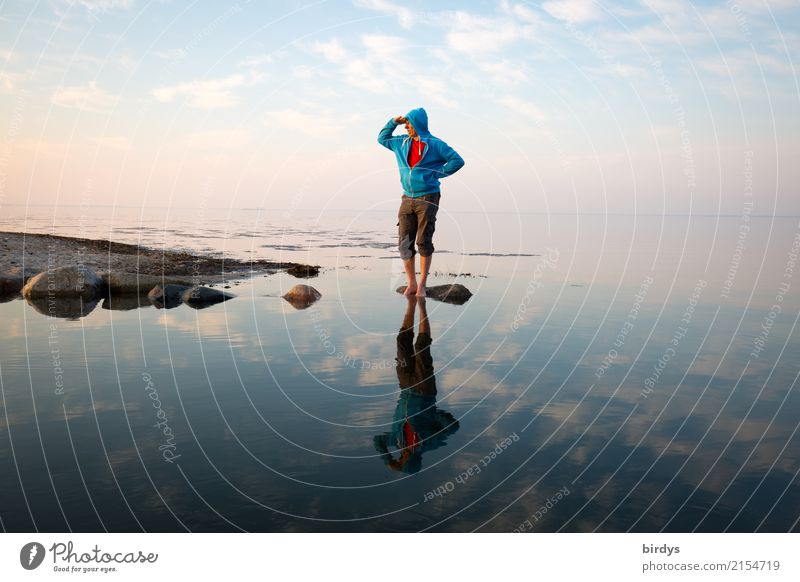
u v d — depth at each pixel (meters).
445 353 5.16
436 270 12.03
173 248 15.30
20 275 9.41
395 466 2.80
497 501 2.48
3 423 3.28
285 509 2.39
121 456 2.86
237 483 2.60
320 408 3.65
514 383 4.27
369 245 18.48
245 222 35.12
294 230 27.16
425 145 8.44
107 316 6.73
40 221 29.27
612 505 2.46
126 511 2.35
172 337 5.60
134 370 4.41
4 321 6.34
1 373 4.27
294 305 7.70
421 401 3.82
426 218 8.54
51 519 2.29
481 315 7.08
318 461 2.86
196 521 2.29
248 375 4.35
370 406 3.70
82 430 3.19
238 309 7.32
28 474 2.64
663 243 21.14
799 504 2.47
